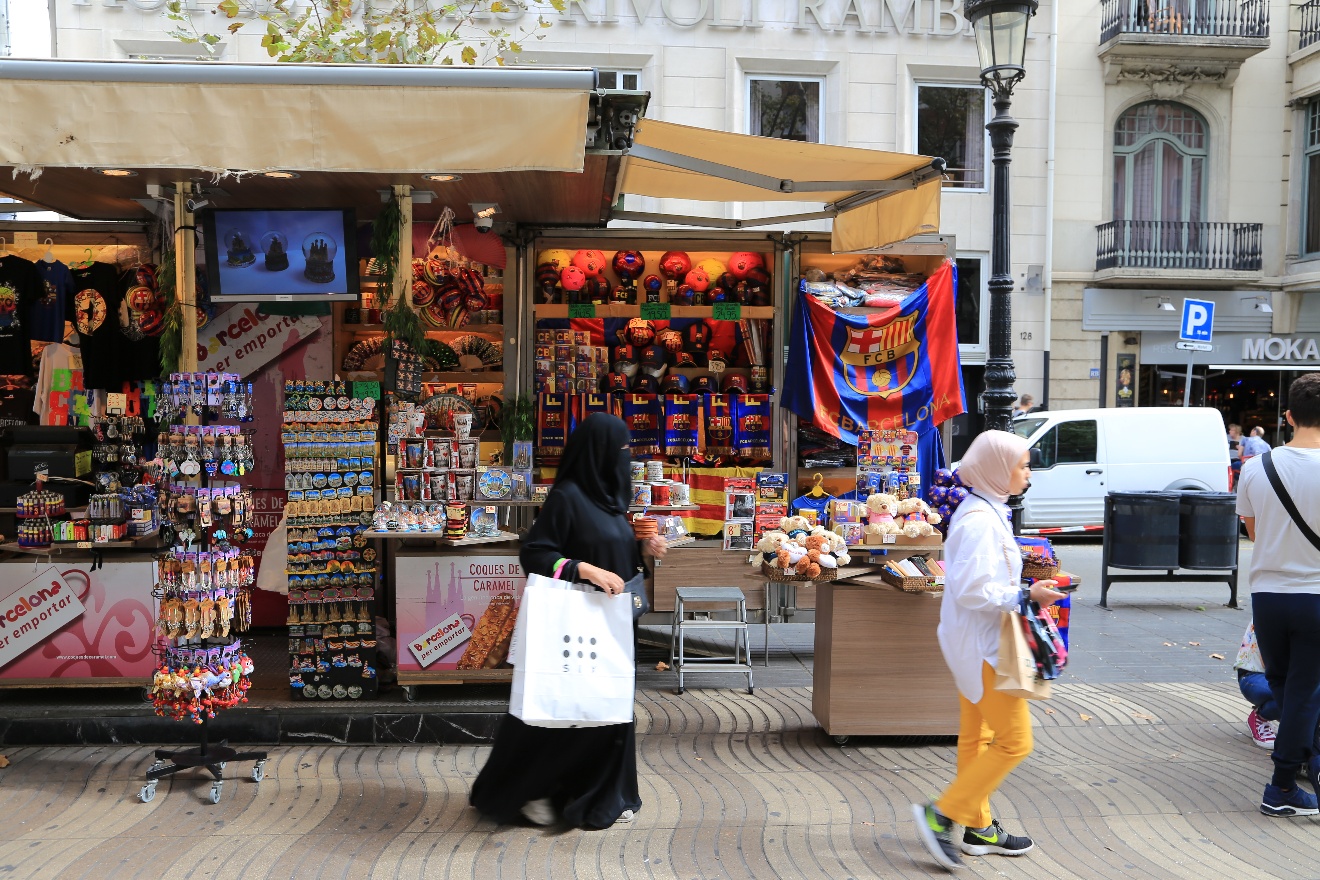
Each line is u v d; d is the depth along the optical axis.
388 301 5.75
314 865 3.52
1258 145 16.77
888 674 4.91
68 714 4.89
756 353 7.89
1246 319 16.70
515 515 7.05
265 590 6.68
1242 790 4.38
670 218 7.07
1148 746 5.00
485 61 8.03
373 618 5.20
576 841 3.75
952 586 3.48
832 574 4.86
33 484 5.66
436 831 3.84
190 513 4.38
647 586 7.30
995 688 3.38
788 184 6.04
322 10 11.35
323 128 4.05
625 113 4.62
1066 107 16.00
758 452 7.70
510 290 7.44
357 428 5.25
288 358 6.86
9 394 6.89
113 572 5.08
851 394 7.38
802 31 13.61
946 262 7.57
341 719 4.90
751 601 7.45
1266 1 16.27
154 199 5.93
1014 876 3.51
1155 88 16.33
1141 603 9.20
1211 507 8.77
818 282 7.79
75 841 3.73
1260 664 5.02
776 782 4.43
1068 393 16.36
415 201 5.89
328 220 5.58
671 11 13.27
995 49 6.35
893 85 13.88
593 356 7.74
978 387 15.33
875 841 3.80
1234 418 16.98
